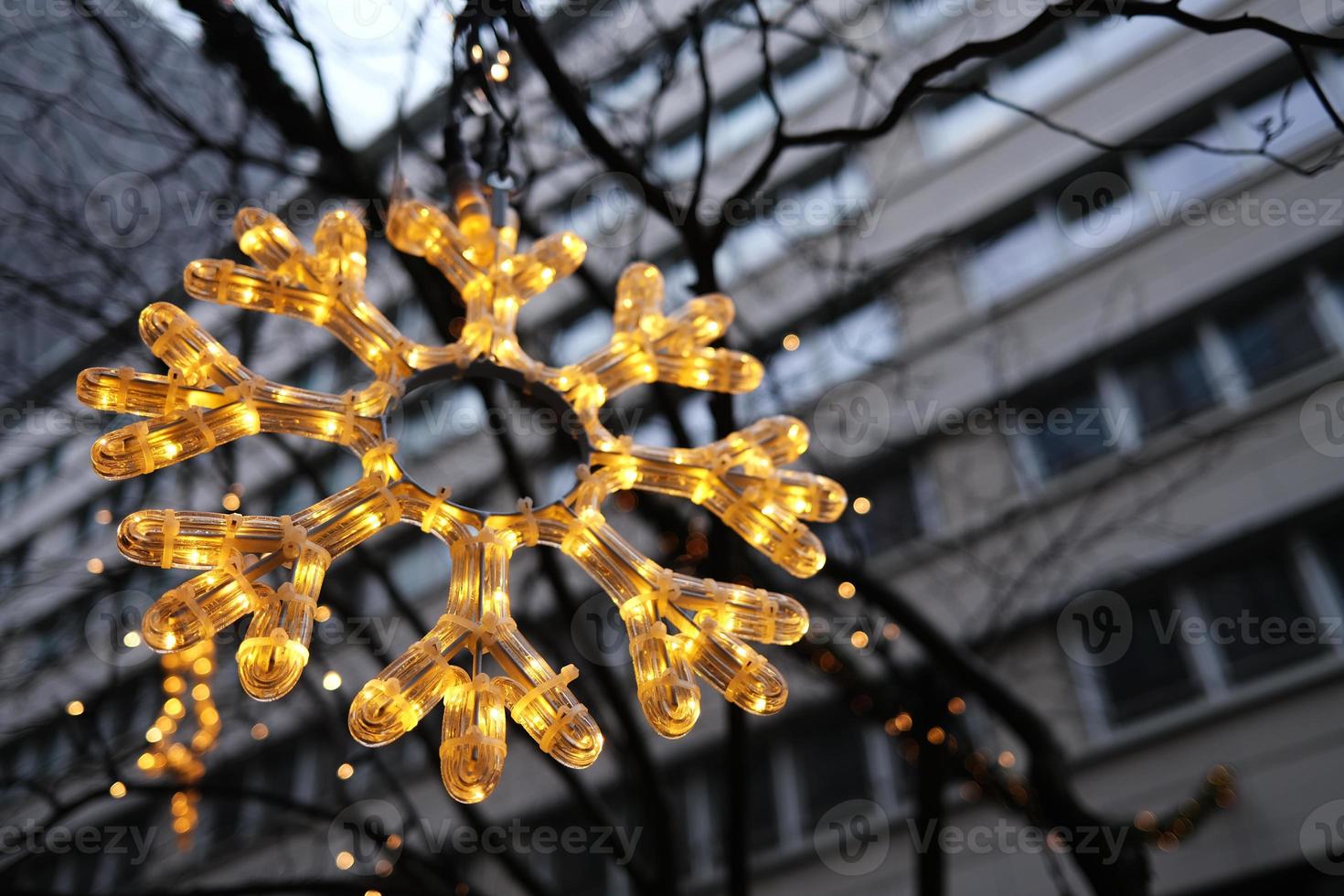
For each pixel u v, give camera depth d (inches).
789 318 444.5
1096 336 450.0
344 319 99.9
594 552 95.2
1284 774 353.1
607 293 230.1
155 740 256.7
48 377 282.8
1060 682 402.6
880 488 472.1
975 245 491.5
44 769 294.0
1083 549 366.0
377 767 266.7
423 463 459.5
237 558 84.0
